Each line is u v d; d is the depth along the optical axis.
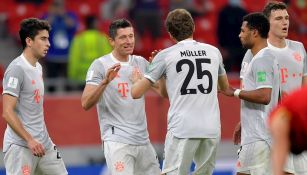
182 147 24.89
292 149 16.69
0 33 55.16
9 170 26.89
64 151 40.19
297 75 27.55
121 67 27.12
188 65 24.81
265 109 25.86
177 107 24.95
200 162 25.62
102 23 53.28
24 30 26.73
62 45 48.66
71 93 44.28
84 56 45.94
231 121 40.62
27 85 26.61
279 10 27.23
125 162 26.78
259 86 25.33
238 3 53.81
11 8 55.94
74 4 56.16
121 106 26.98
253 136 25.83
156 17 50.72
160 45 50.47
